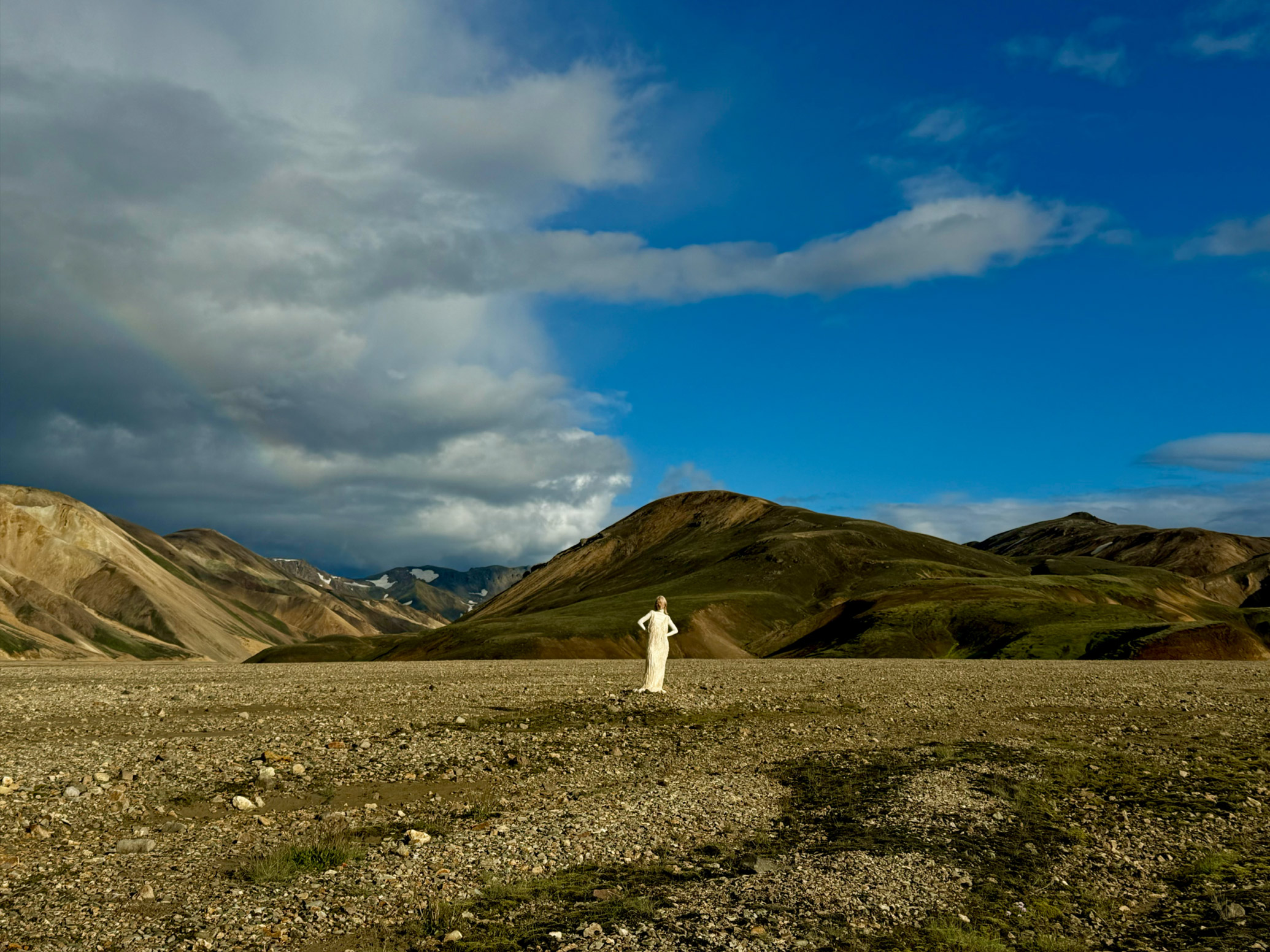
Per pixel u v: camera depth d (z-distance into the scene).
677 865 13.82
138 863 13.47
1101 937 11.93
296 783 18.78
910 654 105.56
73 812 16.05
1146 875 14.32
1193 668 56.78
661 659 33.53
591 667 58.69
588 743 23.38
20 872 12.96
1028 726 27.38
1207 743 24.78
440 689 36.16
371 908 11.77
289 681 41.88
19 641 196.75
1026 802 17.88
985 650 100.44
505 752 22.02
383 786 18.64
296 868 13.24
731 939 10.92
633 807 16.94
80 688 37.34
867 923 11.72
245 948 10.44
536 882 12.86
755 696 33.19
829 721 27.66
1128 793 19.03
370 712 28.72
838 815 16.75
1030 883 13.59
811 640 133.12
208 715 27.92
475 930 11.05
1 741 22.59
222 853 14.05
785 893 12.59
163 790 17.75
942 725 27.25
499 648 134.62
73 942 10.51
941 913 12.18
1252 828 16.73
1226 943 11.55
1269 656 82.19
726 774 20.03
